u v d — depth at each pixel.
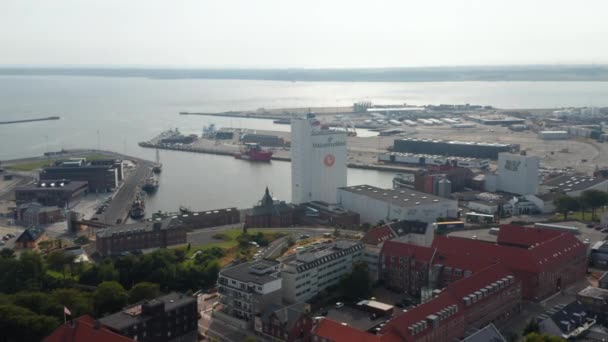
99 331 195.50
